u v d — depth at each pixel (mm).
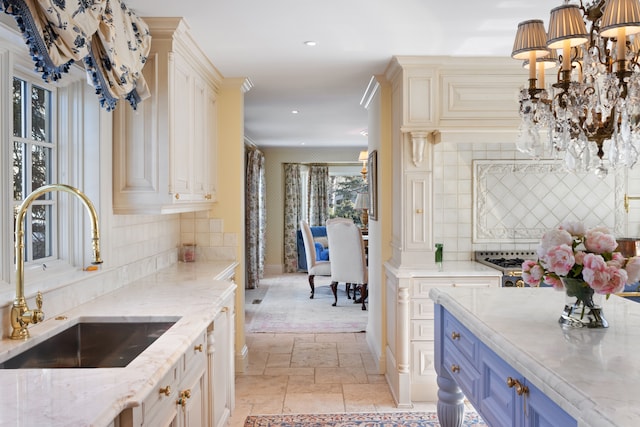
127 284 2895
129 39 2289
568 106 2016
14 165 2201
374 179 4324
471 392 2041
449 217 4027
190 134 3109
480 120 3455
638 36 2078
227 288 2793
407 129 3412
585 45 2164
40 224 2400
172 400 1747
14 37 1912
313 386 3773
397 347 3447
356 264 6375
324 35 2977
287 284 8305
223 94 4016
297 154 9578
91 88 2547
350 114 5633
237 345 4043
